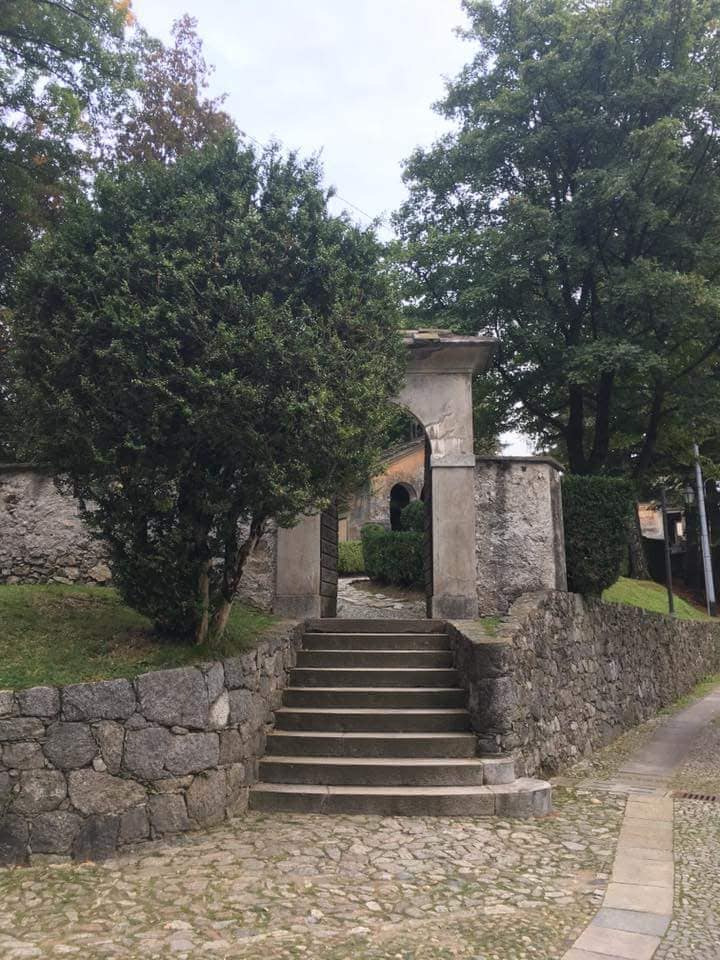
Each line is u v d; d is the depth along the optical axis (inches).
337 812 244.4
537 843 223.3
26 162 474.3
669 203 627.8
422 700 299.9
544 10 637.3
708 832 243.3
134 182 256.5
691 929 168.2
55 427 239.0
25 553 360.5
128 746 210.4
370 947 155.6
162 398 227.9
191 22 683.4
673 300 560.7
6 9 435.5
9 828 195.0
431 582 396.2
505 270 600.1
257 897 177.8
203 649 250.1
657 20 578.9
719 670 828.0
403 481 1098.7
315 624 359.3
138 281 234.1
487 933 163.5
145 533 244.2
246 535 363.6
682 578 1227.9
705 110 589.9
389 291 280.7
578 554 416.8
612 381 671.1
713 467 771.4
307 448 236.8
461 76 709.3
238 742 245.9
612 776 331.9
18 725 199.3
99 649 242.7
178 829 216.8
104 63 469.7
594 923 169.9
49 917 166.6
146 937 157.5
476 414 738.8
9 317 251.3
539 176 669.3
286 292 250.2
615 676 451.8
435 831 228.7
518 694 293.0
